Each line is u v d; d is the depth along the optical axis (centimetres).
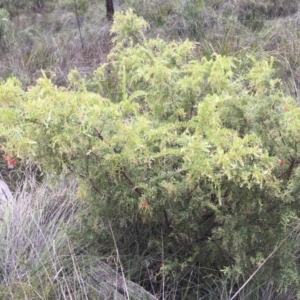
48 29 516
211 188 163
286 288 176
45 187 246
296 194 170
